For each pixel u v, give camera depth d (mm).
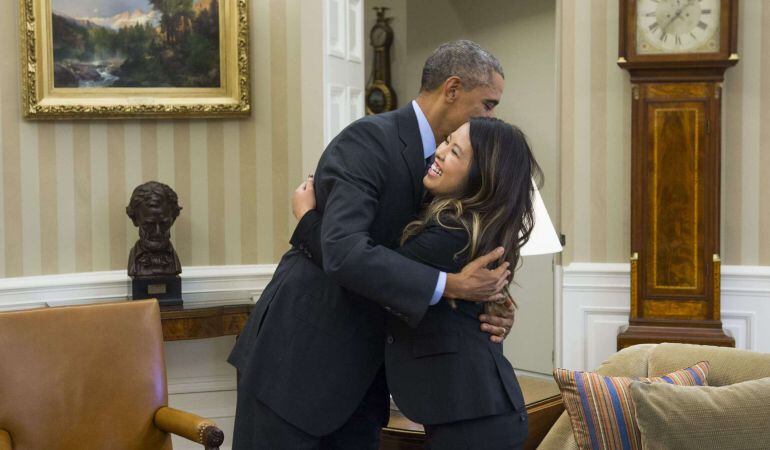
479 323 2025
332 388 2127
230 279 4445
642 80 4020
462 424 1974
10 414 2723
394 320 2049
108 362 2887
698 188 4008
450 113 2139
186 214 4414
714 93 3973
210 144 4430
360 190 1994
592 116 4320
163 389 2963
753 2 4141
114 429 2863
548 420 3051
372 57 5793
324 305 2137
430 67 2152
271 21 4449
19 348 2766
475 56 2111
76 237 4270
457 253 1948
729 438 2354
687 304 4043
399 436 2838
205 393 4484
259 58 4449
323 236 1957
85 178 4273
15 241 4145
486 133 1979
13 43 4117
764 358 2645
